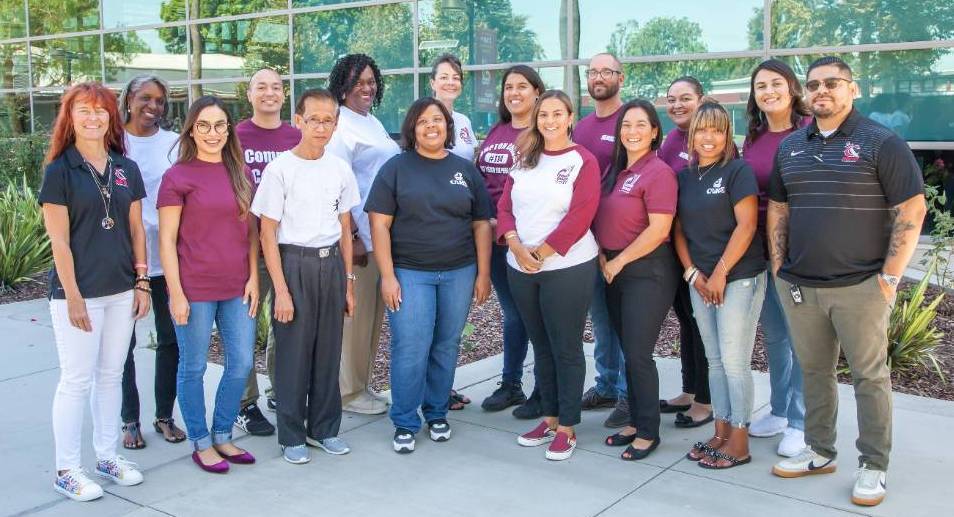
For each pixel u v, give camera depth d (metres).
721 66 10.27
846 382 5.79
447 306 4.80
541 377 4.78
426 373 4.91
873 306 3.89
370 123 5.20
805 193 3.97
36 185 13.29
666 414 5.25
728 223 4.31
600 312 5.22
